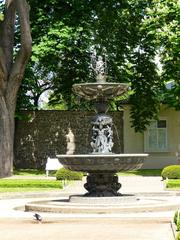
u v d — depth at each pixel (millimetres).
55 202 15336
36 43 33156
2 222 12398
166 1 29906
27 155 36781
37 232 10852
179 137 38406
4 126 28703
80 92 16688
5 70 28750
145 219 12062
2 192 19656
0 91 28625
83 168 15188
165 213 13367
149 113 36875
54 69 36281
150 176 29578
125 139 38031
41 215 13039
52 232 10812
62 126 36906
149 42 35188
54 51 32750
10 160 28766
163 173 26750
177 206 14297
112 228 11266
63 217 12445
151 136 38344
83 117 36844
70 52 35438
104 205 14102
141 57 37000
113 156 14844
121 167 15141
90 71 36031
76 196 15438
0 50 28359
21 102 35188
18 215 13227
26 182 22297
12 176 28859
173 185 21953
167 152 38344
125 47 36375
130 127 38000
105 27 34875
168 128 38406
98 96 16656
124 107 38062
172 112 38469
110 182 15648
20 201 17641
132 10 35250
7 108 28922
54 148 36812
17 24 34469
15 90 29125
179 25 29547
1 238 10102
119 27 35750
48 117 36875
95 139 16625
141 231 10789
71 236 10242
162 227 11328
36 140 36844
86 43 34969
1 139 28594
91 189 15617
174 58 31188
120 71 36375
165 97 35562
